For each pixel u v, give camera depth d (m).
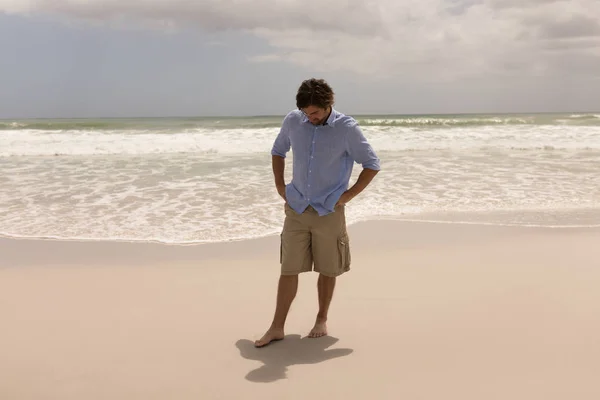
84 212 6.90
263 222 6.42
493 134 17.91
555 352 3.02
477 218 6.70
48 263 4.90
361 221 6.54
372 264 4.84
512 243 5.57
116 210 7.01
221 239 5.73
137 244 5.55
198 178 9.63
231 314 3.70
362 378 2.76
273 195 8.00
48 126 20.42
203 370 2.87
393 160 12.27
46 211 6.95
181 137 16.66
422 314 3.64
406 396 2.56
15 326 3.46
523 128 19.78
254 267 4.79
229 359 3.00
